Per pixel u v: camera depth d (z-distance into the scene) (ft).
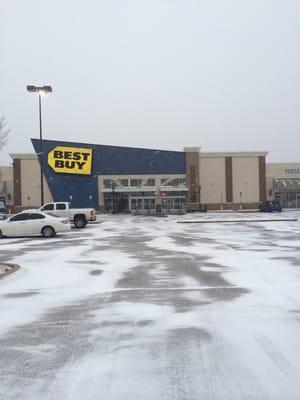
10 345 22.02
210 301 30.45
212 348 21.09
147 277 39.81
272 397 15.96
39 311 28.55
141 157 250.98
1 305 30.22
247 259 50.16
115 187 248.32
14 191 245.45
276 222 124.57
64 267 46.26
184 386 16.94
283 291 33.27
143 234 87.56
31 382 17.52
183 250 59.36
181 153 251.60
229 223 122.72
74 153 246.68
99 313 27.81
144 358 19.93
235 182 253.65
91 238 80.43
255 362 19.27
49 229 86.02
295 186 257.75
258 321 25.46
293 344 21.53
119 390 16.67
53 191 245.04
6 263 49.21
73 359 19.97
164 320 25.94
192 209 241.35
